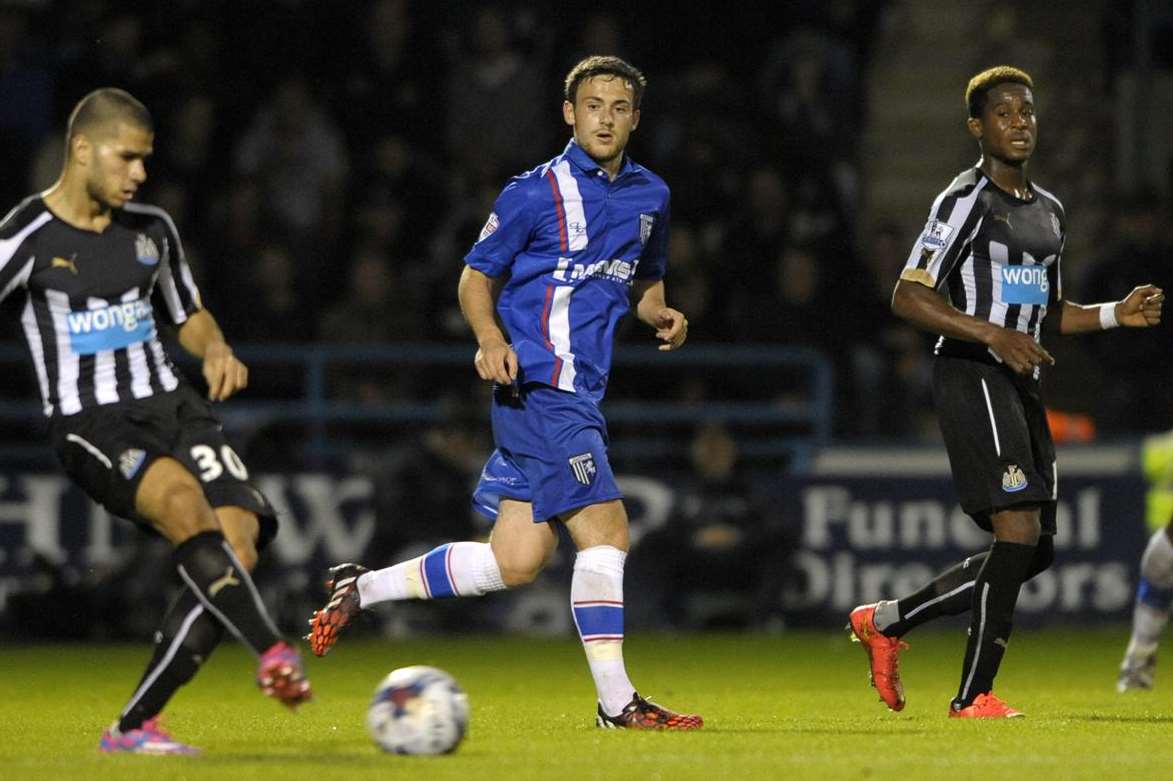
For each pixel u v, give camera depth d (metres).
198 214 61.09
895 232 62.16
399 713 20.28
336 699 32.03
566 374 24.52
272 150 61.75
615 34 65.56
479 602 53.62
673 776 18.59
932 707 29.50
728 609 53.84
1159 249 61.50
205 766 19.11
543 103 64.69
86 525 52.44
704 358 57.81
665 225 25.66
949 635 53.56
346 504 53.16
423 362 57.25
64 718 27.59
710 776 18.61
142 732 20.55
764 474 55.00
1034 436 26.52
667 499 54.62
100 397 21.16
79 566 52.28
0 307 21.59
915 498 55.31
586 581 24.31
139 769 18.88
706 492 54.31
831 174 64.00
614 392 58.81
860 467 56.84
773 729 24.33
